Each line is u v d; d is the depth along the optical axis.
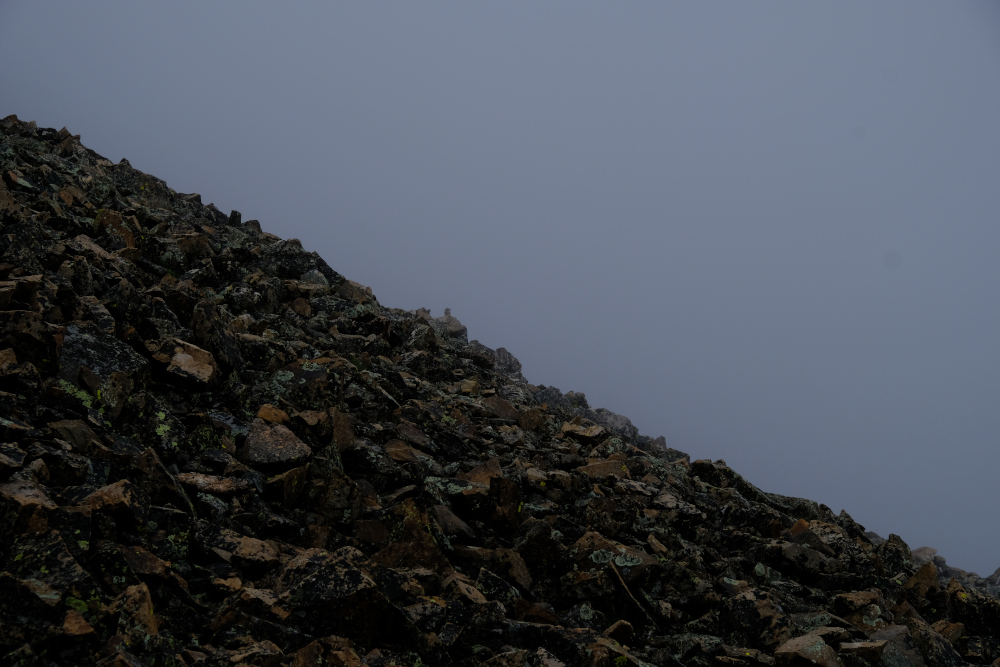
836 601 10.60
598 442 15.70
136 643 5.17
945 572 18.28
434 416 12.89
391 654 6.50
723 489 14.65
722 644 8.67
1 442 6.39
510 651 7.08
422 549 8.40
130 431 7.92
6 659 4.69
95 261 11.16
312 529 7.99
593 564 9.48
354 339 15.51
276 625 6.05
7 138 16.62
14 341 7.58
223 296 14.34
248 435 8.84
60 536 5.53
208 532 6.98
